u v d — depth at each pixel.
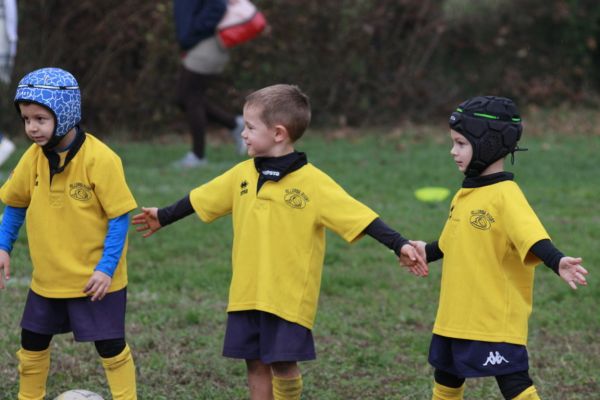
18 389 15.09
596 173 34.66
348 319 19.03
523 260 12.06
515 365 12.20
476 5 49.19
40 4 39.12
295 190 12.92
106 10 40.12
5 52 34.12
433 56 48.56
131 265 22.38
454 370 12.56
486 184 12.48
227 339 13.05
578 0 50.66
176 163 34.38
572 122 46.94
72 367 16.14
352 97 45.69
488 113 12.35
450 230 12.66
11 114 38.97
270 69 43.75
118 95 40.94
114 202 12.91
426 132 44.59
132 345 17.20
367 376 16.09
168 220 13.78
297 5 43.34
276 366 12.97
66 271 12.89
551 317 19.14
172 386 15.44
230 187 13.52
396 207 28.39
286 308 12.74
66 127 12.70
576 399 15.04
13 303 19.34
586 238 25.19
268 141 13.02
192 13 32.56
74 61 40.22
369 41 45.22
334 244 24.77
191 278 21.36
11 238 13.62
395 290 21.03
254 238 12.95
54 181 12.88
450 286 12.52
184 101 33.88
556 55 50.78
